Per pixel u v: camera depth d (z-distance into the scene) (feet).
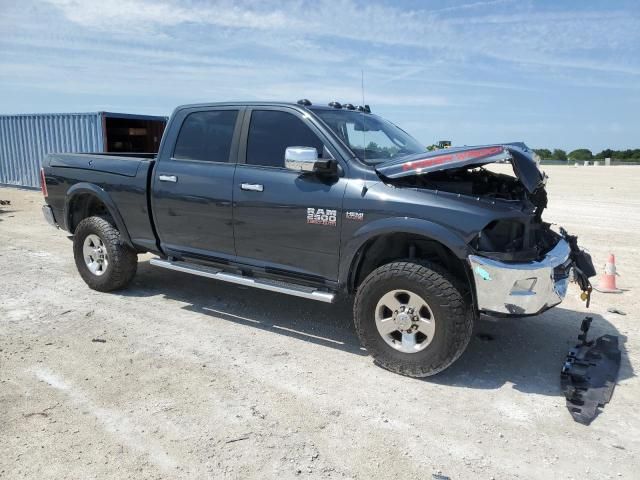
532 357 15.35
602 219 43.09
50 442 10.53
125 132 53.11
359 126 16.67
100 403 12.09
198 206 17.20
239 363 14.48
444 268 13.38
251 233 16.19
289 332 16.90
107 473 9.64
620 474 10.02
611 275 22.07
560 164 243.40
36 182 58.65
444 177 14.57
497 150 12.78
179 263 18.37
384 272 13.66
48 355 14.62
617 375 14.02
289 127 15.85
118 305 19.08
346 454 10.44
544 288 12.70
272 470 9.86
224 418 11.60
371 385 13.37
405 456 10.44
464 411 12.23
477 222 12.69
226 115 17.16
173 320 17.69
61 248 28.73
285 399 12.53
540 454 10.61
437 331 13.14
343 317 18.42
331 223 14.51
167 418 11.54
